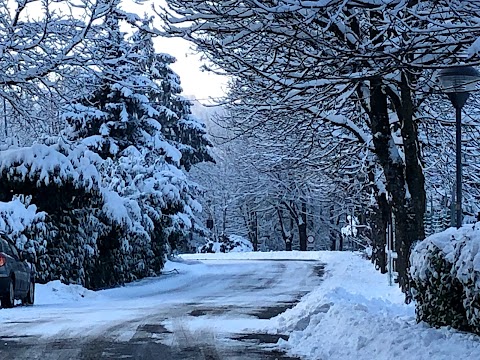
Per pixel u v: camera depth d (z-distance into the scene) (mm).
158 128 46969
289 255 53750
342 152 23719
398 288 20984
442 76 11680
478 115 22891
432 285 10133
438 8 10477
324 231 71125
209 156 58062
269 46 12641
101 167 32156
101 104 45500
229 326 13312
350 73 11906
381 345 9180
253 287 26094
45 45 24094
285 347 10688
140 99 45438
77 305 19125
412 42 10406
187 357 9820
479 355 7777
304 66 11773
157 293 24328
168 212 35219
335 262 42094
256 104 15570
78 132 44719
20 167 22984
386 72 11016
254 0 10133
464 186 25688
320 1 9859
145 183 33969
